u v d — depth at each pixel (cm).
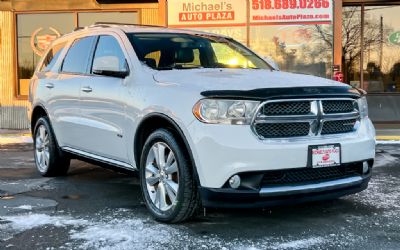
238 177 413
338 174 460
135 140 496
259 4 1263
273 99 421
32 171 738
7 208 526
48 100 662
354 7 1366
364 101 491
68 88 616
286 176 430
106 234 439
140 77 504
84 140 588
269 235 436
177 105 441
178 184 443
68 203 547
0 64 1362
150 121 479
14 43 1358
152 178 478
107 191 605
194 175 430
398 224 466
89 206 534
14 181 664
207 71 507
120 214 501
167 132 456
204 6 1275
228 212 503
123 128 514
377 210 512
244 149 410
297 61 1266
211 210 508
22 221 479
